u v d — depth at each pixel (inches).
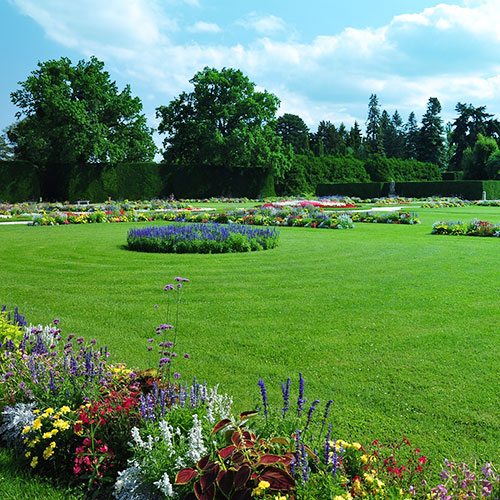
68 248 518.3
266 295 302.5
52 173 1668.3
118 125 1819.6
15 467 115.3
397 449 129.6
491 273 365.4
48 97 1576.0
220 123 1948.8
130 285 334.0
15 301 290.4
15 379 141.3
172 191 1841.8
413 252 481.1
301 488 88.5
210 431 107.7
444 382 172.7
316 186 2245.3
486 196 1877.5
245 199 1819.6
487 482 92.4
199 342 215.6
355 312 261.7
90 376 136.3
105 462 109.7
